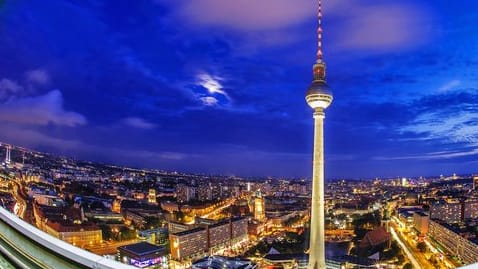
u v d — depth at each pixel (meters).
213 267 71.44
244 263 72.69
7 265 8.05
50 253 7.40
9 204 66.38
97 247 72.06
